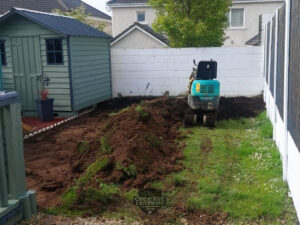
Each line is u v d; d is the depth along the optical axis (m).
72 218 4.31
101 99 12.36
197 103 8.38
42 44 10.14
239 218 4.21
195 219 4.21
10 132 4.13
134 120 7.07
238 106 10.78
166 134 7.75
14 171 4.20
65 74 10.10
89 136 8.02
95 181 5.18
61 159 6.56
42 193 5.08
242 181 5.25
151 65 13.14
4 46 10.55
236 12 21.48
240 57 12.62
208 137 7.66
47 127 9.05
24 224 4.20
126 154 5.56
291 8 4.83
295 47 4.34
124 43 17.83
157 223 4.14
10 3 20.27
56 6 22.70
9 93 4.08
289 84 5.00
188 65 12.94
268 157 6.18
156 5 14.13
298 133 4.06
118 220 4.24
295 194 4.36
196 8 13.33
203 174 5.53
